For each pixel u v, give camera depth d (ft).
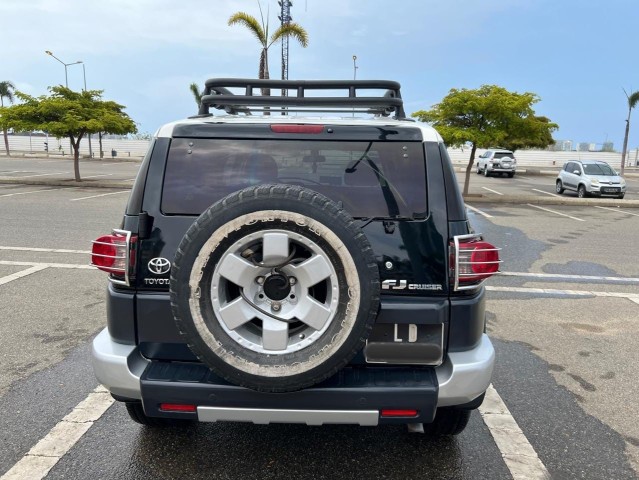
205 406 8.21
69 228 35.55
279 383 7.68
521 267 28.14
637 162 192.85
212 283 7.61
